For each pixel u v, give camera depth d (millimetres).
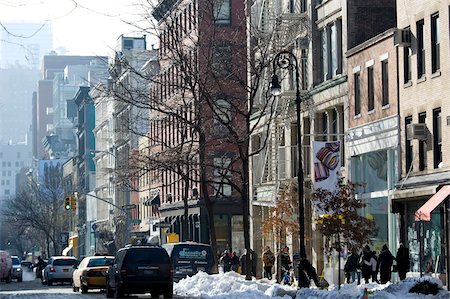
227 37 85312
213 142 89938
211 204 73312
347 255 65438
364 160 67062
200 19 85500
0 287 86375
